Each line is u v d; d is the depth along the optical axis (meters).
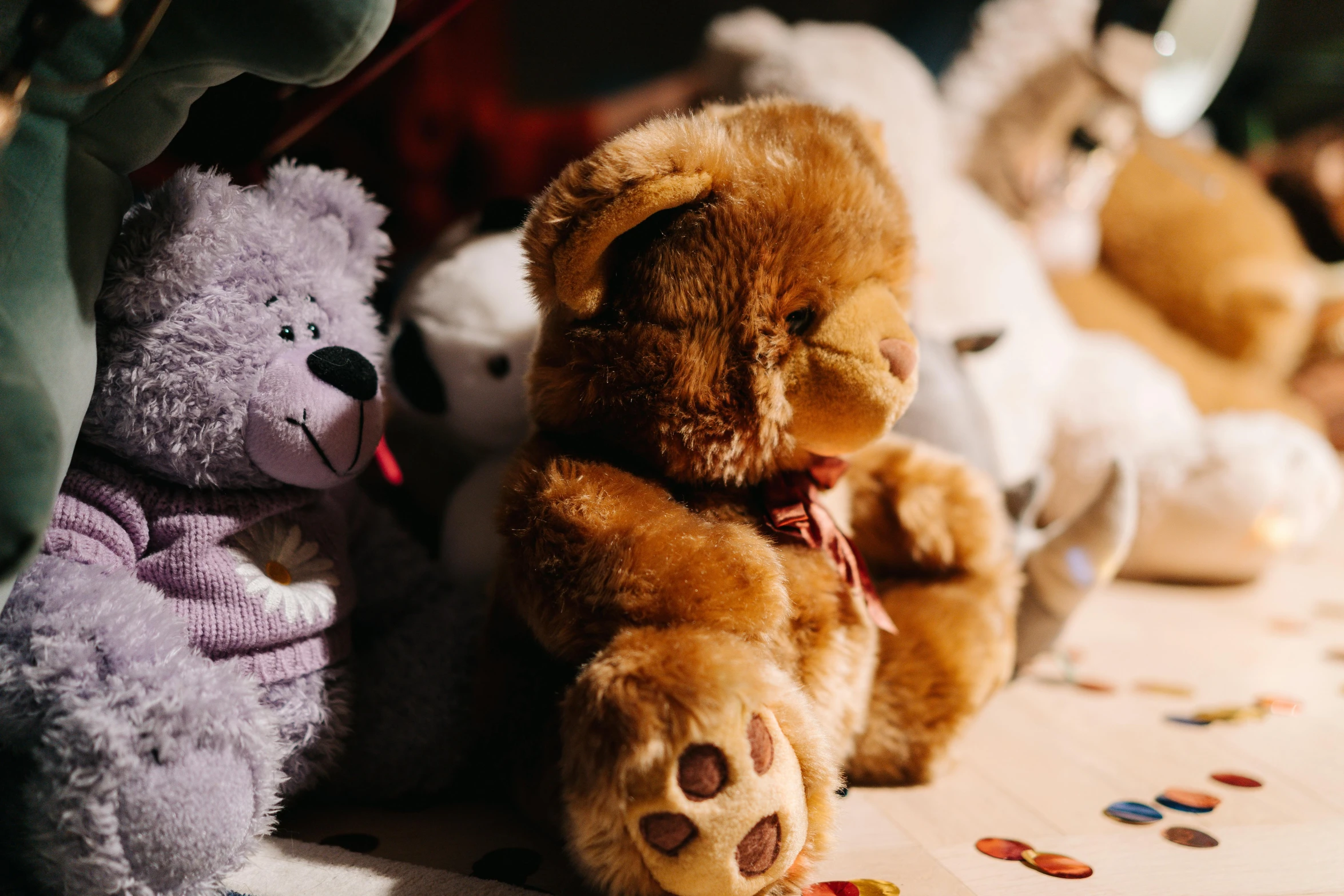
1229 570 1.05
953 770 0.68
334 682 0.61
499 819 0.62
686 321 0.56
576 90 1.52
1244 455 1.00
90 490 0.57
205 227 0.57
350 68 0.52
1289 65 1.84
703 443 0.57
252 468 0.59
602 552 0.55
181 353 0.56
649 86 1.18
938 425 0.80
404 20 0.69
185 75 0.52
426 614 0.66
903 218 0.61
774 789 0.51
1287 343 1.47
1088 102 1.20
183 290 0.57
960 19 1.44
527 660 0.61
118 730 0.50
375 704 0.64
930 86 1.02
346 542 0.64
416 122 0.94
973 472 0.69
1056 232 1.38
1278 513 1.00
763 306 0.56
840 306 0.58
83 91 0.49
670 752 0.50
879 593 0.68
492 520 0.63
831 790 0.54
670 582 0.54
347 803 0.64
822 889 0.55
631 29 1.52
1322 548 1.32
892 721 0.65
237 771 0.53
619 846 0.52
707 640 0.53
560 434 0.60
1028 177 1.25
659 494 0.57
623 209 0.54
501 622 0.62
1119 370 1.13
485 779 0.64
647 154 0.55
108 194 0.54
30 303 0.50
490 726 0.62
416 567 0.67
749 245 0.56
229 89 0.64
